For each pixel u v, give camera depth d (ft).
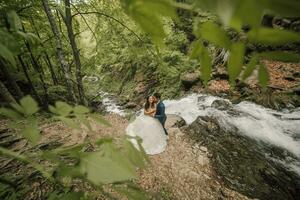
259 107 24.72
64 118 1.56
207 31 0.89
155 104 20.44
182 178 13.88
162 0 0.83
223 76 33.01
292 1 0.53
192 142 18.49
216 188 13.29
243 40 0.86
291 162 16.22
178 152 16.67
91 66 29.27
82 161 1.22
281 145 18.29
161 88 38.27
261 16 0.57
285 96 24.66
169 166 14.93
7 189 1.69
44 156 1.34
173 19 0.89
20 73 26.66
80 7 24.39
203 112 26.53
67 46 30.68
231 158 16.49
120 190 1.49
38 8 23.15
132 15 0.92
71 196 1.55
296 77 27.50
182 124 22.82
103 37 24.17
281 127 20.66
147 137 17.12
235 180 14.15
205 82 1.13
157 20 0.91
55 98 33.50
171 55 22.74
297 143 18.28
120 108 38.52
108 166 1.19
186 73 36.32
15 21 1.72
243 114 23.85
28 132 1.44
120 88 46.09
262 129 20.81
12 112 1.46
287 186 13.80
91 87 37.24
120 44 23.27
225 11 0.58
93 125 17.84
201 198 12.47
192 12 0.82
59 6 24.25
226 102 27.25
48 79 34.63
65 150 1.39
